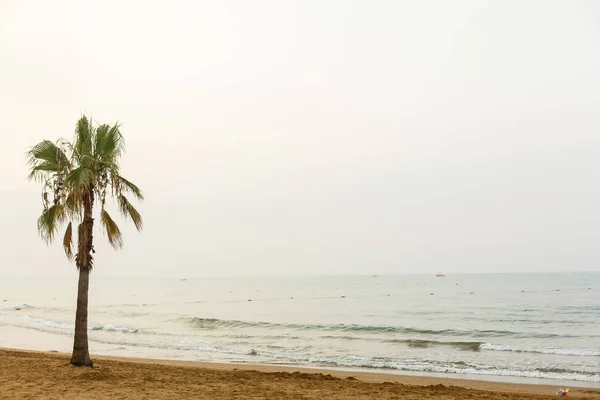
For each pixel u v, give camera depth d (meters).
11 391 10.09
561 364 21.52
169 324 42.34
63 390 10.34
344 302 83.25
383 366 21.16
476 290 116.69
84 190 12.38
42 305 70.25
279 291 136.38
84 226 12.99
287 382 13.66
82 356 13.73
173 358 23.05
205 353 25.03
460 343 29.36
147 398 9.95
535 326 42.78
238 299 96.88
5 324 38.97
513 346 28.83
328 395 11.56
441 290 121.12
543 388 15.83
